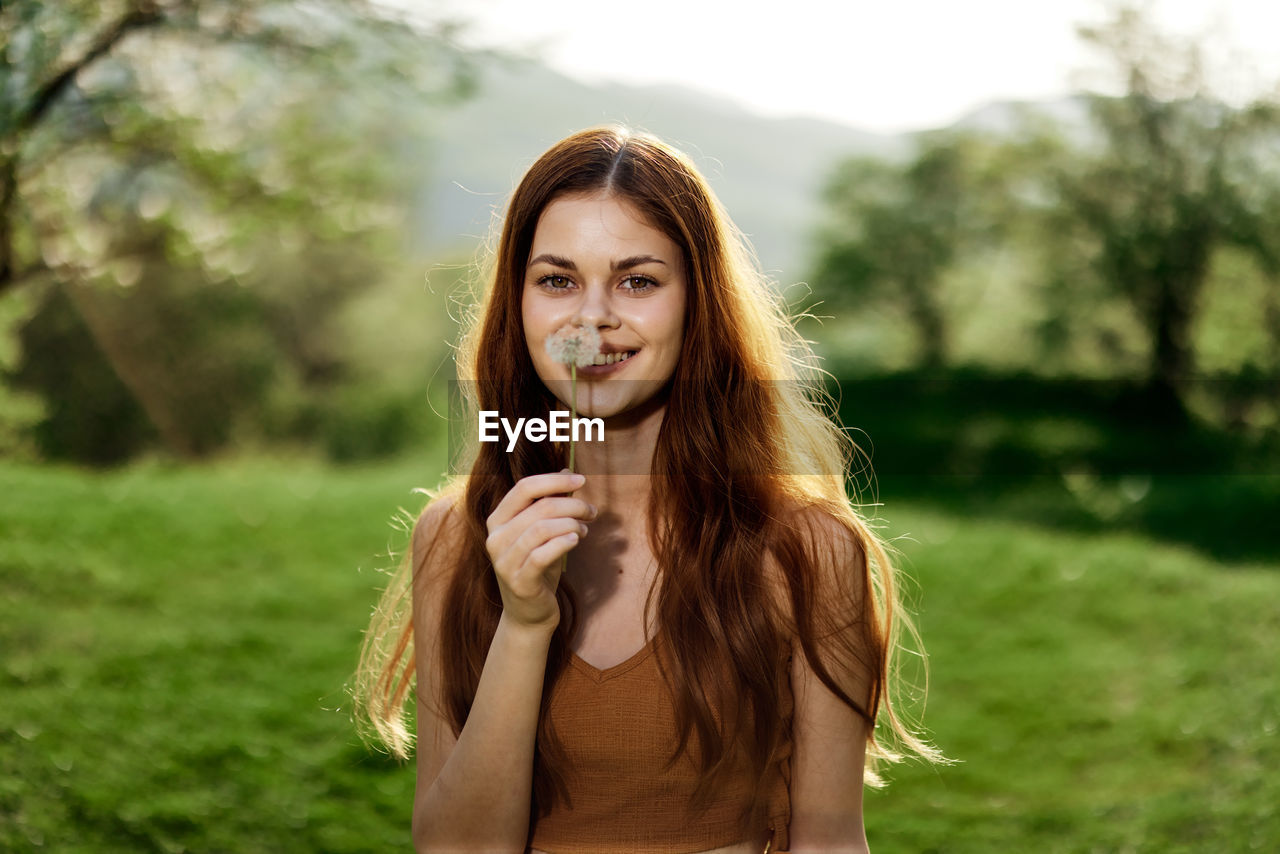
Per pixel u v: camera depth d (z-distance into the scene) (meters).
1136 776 4.48
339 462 22.48
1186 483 13.20
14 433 15.68
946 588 7.05
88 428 18.91
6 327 13.12
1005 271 25.75
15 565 6.44
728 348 1.49
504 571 1.27
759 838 1.50
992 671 5.66
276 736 4.50
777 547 1.45
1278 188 20.50
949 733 4.89
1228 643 6.13
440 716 1.59
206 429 21.14
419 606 1.63
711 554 1.45
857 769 1.49
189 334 20.98
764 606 1.45
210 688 5.02
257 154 8.16
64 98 6.75
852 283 27.03
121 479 9.95
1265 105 19.98
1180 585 7.22
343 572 7.18
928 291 26.30
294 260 22.53
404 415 23.88
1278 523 10.09
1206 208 20.53
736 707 1.41
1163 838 3.89
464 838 1.36
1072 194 22.16
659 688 1.42
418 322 25.19
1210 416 19.53
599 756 1.42
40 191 6.97
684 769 1.42
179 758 4.23
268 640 5.73
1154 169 21.11
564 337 1.29
